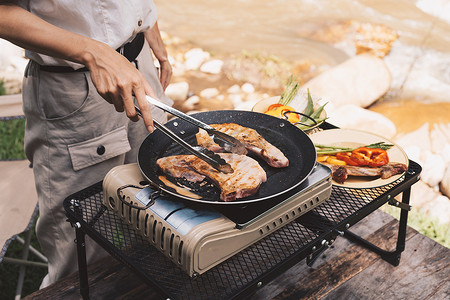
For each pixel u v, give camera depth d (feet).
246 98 13.12
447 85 13.39
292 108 5.85
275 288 5.54
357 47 14.85
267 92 13.34
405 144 11.43
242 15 16.93
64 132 5.39
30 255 8.32
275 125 5.13
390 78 13.39
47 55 4.56
